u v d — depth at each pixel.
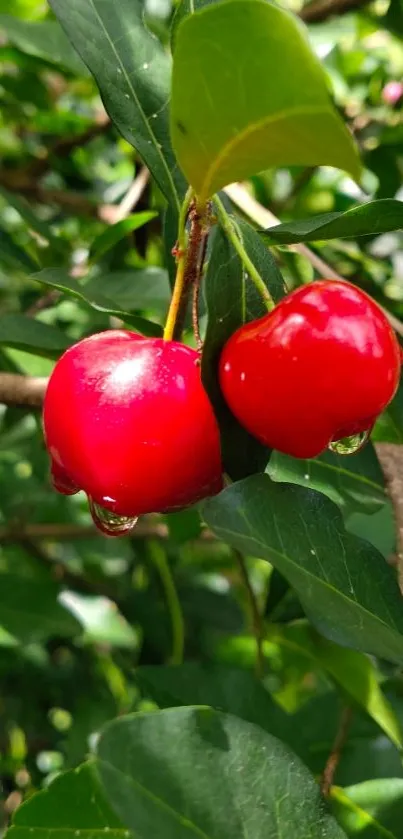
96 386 0.19
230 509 0.19
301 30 0.15
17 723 0.44
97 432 0.19
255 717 0.25
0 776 0.43
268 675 0.42
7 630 0.30
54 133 0.41
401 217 0.20
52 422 0.19
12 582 0.31
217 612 0.42
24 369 0.32
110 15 0.21
